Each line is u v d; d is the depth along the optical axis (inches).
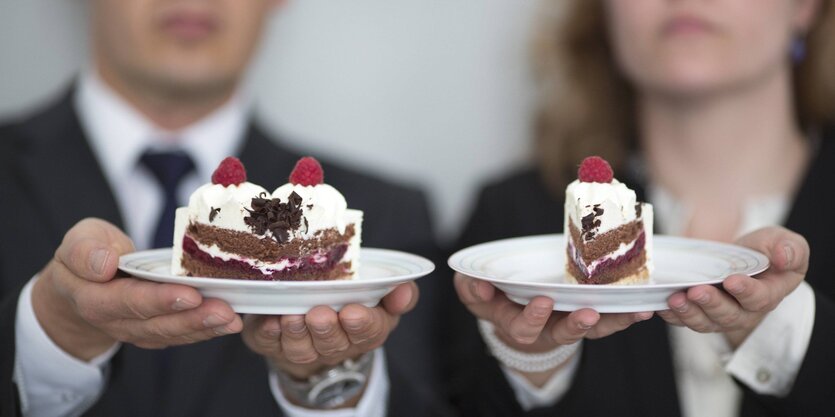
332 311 27.3
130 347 37.3
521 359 33.9
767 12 37.7
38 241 38.3
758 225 39.1
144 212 41.0
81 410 33.3
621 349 38.0
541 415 34.9
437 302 43.6
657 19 38.4
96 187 39.3
